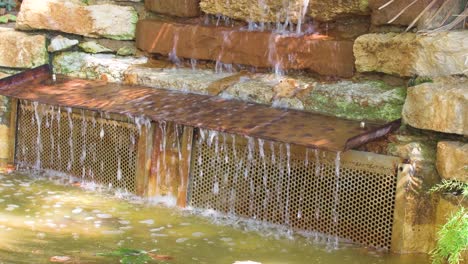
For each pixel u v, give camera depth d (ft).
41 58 22.59
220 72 20.85
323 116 17.94
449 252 15.10
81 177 20.98
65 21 22.61
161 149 19.27
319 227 17.52
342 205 17.19
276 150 17.76
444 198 16.05
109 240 16.43
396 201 16.48
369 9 18.67
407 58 17.34
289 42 19.45
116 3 22.86
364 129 16.81
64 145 21.24
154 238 16.71
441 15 17.40
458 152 15.72
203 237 16.94
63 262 14.93
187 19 21.84
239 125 17.62
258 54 19.98
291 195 17.75
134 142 19.77
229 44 20.45
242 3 20.59
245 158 18.21
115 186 20.29
